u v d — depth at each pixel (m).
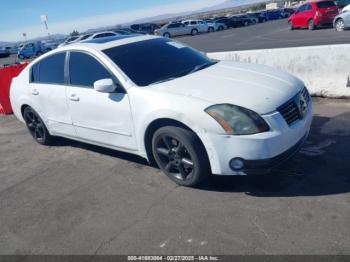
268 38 20.52
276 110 3.47
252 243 2.97
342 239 2.87
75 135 5.12
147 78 4.23
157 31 36.81
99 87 4.04
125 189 4.18
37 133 6.10
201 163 3.66
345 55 5.96
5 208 4.23
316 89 6.38
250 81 3.89
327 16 19.97
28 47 37.88
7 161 5.78
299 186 3.67
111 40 4.91
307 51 6.34
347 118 5.29
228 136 3.38
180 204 3.68
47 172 5.05
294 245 2.88
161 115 3.74
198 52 5.11
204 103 3.53
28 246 3.43
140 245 3.18
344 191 3.48
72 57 4.86
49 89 5.19
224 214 3.40
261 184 3.80
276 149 3.40
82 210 3.89
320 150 4.38
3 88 8.95
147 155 4.23
